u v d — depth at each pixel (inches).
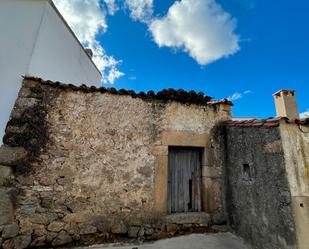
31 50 149.2
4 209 111.9
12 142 122.7
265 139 118.5
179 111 161.0
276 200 107.2
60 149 132.2
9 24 155.9
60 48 198.1
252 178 128.7
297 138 107.7
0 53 147.6
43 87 136.8
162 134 153.3
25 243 114.6
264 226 115.3
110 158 139.9
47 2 166.9
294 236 94.7
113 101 148.6
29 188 121.9
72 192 129.4
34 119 130.3
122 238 131.4
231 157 154.9
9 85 140.6
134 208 137.9
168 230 140.1
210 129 165.3
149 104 155.5
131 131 147.4
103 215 131.8
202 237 137.8
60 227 123.1
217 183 158.6
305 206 99.1
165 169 148.9
